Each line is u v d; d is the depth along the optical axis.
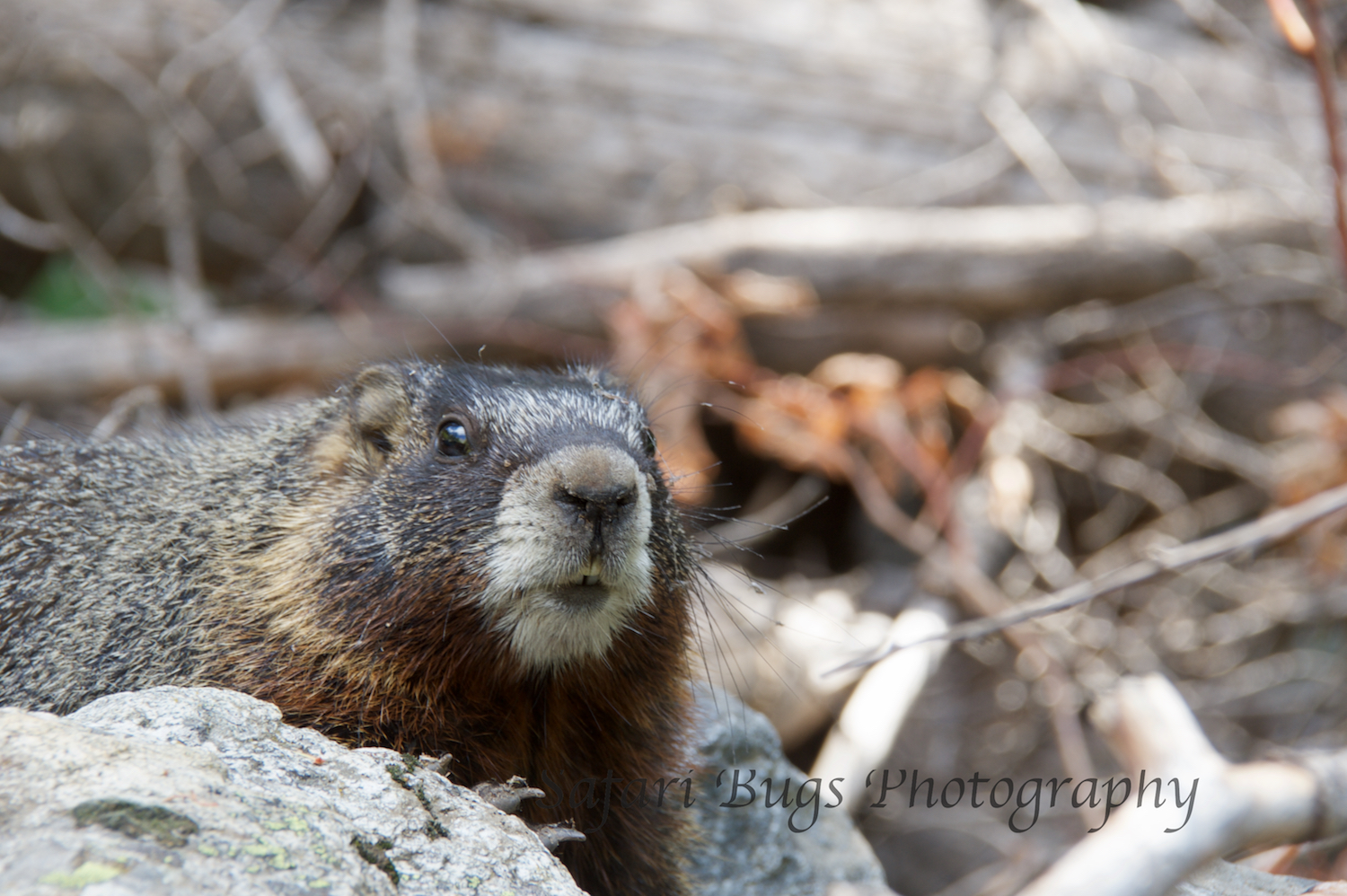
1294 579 11.12
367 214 12.96
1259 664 11.10
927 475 11.09
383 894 3.34
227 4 13.16
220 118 12.91
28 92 12.77
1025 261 12.00
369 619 5.23
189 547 5.73
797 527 12.69
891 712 9.26
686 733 6.16
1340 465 10.69
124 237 13.36
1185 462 12.38
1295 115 12.75
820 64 13.28
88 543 6.00
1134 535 12.05
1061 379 12.08
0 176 13.11
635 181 13.27
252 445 6.32
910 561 12.00
